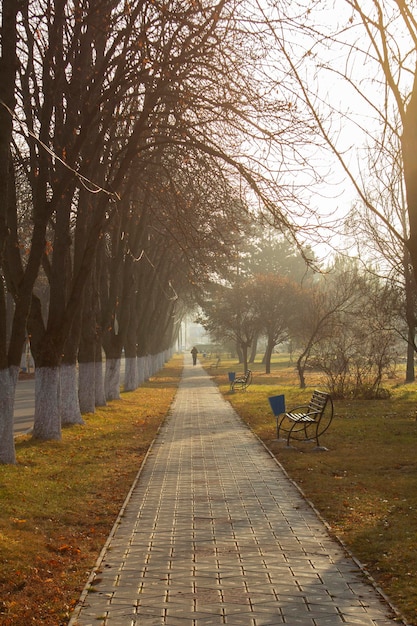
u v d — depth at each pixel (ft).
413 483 34.17
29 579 20.72
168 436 57.11
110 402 90.63
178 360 329.52
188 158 51.55
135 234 92.07
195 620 17.21
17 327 41.42
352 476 36.96
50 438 51.60
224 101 45.60
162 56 47.14
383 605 18.11
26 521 27.20
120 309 95.14
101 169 67.46
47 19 47.32
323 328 110.52
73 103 50.49
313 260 44.06
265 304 169.07
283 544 24.14
